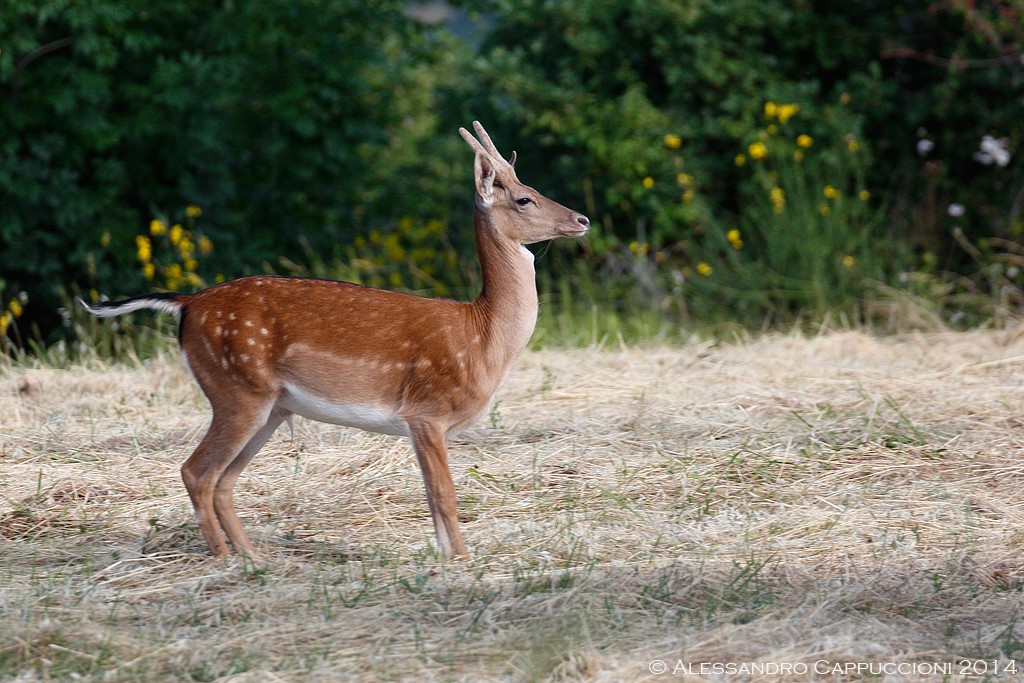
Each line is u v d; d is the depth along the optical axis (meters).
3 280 30.69
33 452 18.30
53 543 15.12
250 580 13.88
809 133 33.00
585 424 19.83
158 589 13.55
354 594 13.35
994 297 30.62
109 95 31.05
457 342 14.66
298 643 12.07
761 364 23.66
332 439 19.12
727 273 31.03
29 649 11.77
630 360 24.48
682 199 32.94
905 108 33.94
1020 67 33.22
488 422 19.98
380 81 40.72
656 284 31.31
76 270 32.22
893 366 23.66
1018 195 33.03
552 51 34.91
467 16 36.91
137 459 18.02
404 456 18.17
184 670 11.48
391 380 14.59
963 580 13.75
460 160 36.91
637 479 17.30
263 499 16.75
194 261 31.27
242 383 14.37
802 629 12.18
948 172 34.53
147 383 23.05
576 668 11.44
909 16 34.88
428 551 14.77
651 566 14.09
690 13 32.62
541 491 16.97
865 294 30.02
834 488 16.94
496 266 15.02
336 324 14.45
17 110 30.69
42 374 23.36
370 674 11.34
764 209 31.23
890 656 11.73
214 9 33.88
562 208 15.11
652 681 11.08
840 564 14.17
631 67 34.66
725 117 33.31
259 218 35.84
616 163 32.66
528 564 14.42
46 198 30.56
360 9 34.66
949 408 20.12
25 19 30.50
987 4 33.69
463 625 12.54
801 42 34.09
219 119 32.50
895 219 33.25
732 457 17.75
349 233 36.91
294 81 34.16
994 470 17.44
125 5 30.75
